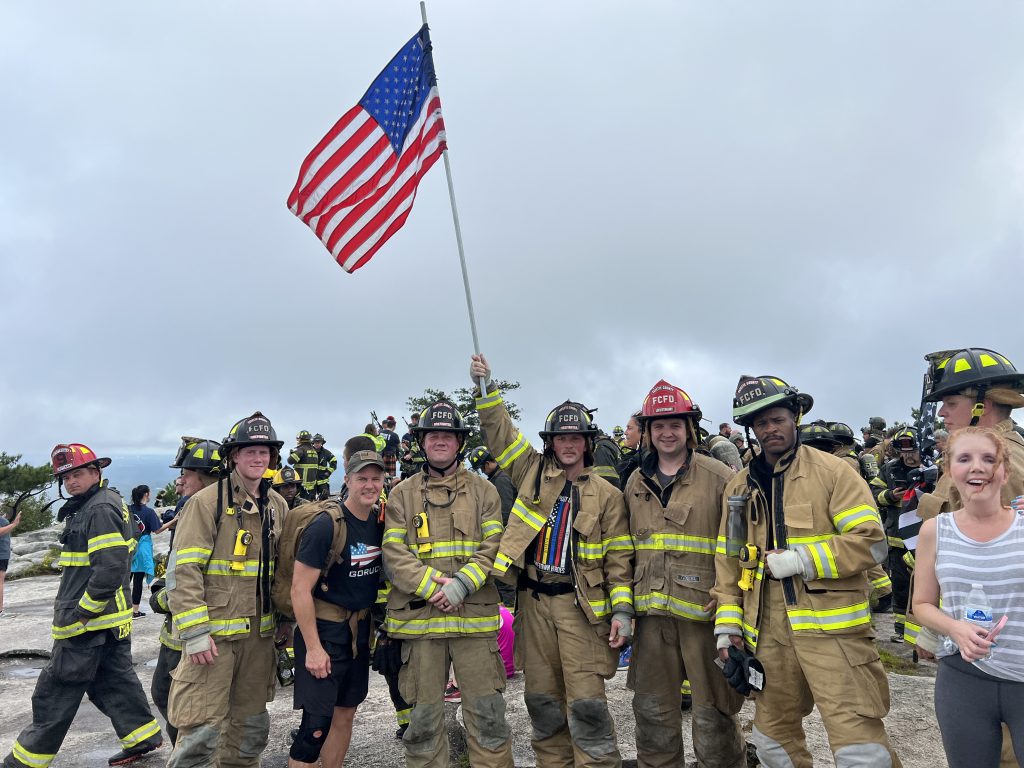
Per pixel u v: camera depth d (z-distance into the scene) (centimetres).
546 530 422
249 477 418
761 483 367
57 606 504
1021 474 305
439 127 548
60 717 496
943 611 277
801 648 332
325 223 531
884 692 329
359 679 437
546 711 414
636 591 404
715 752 387
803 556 329
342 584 420
